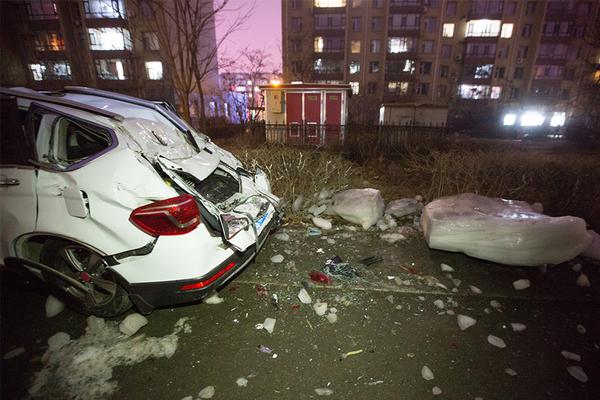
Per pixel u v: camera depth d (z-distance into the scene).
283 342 2.20
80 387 1.84
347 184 5.52
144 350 2.11
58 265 2.28
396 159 7.68
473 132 20.84
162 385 1.87
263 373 1.96
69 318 2.40
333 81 36.28
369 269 3.11
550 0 32.81
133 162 2.11
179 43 8.03
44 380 1.88
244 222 2.48
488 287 2.84
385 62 35.06
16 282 2.79
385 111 11.19
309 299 2.62
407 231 3.96
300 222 4.19
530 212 3.34
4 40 22.19
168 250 2.00
